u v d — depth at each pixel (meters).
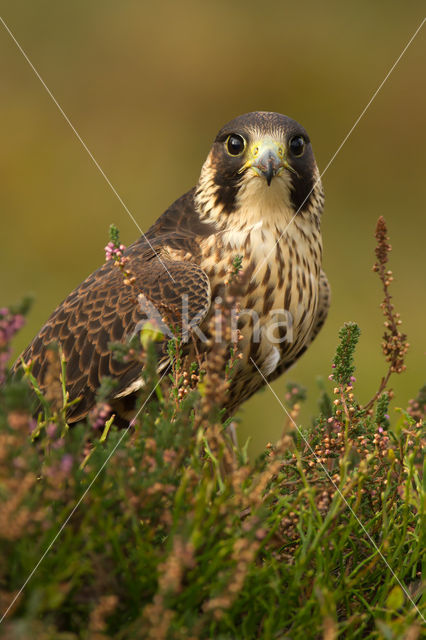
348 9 30.23
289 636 5.36
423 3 31.25
